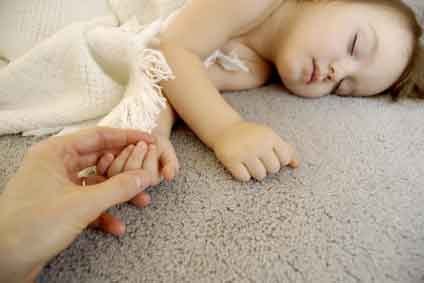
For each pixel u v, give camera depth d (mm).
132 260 291
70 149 295
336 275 291
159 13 451
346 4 450
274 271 290
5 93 390
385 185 348
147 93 354
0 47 444
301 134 395
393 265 300
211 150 368
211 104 369
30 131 378
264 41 461
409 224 323
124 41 380
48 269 282
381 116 435
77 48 378
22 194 255
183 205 323
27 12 438
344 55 442
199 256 295
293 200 330
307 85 452
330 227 315
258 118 414
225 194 331
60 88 395
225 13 399
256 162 338
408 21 479
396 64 458
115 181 270
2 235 232
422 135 408
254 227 311
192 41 398
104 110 384
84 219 254
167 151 338
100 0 465
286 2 451
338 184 345
